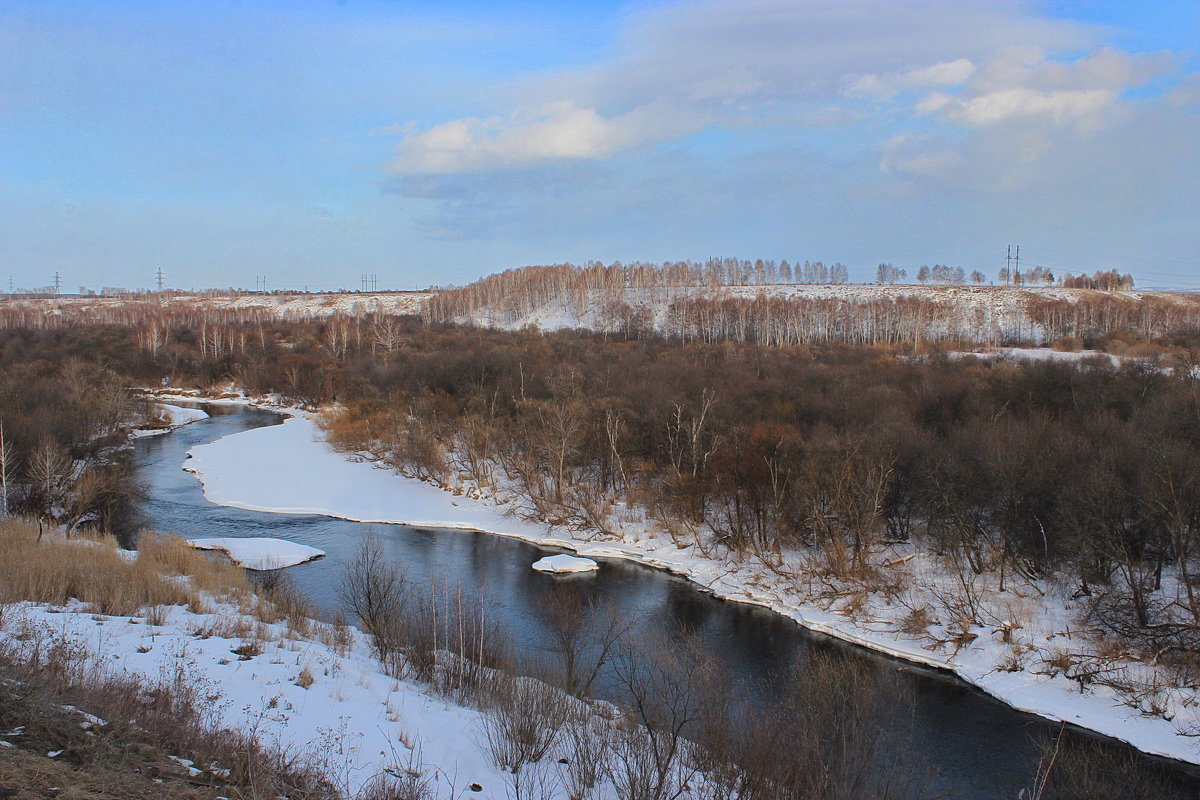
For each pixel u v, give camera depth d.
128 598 26.17
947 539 38.97
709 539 46.53
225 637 23.83
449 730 19.03
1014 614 33.75
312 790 13.66
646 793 15.90
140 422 83.50
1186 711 26.77
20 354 108.06
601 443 54.75
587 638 32.41
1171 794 23.20
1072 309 135.25
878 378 70.38
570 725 20.27
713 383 67.69
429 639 26.23
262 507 55.41
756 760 18.14
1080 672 29.66
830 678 24.12
